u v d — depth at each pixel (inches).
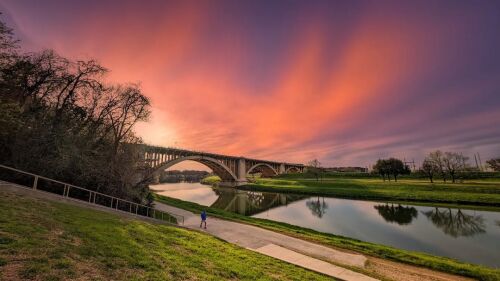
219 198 3097.9
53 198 665.6
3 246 291.0
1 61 806.5
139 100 1263.5
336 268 647.1
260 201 2817.4
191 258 478.6
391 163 3929.6
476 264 892.6
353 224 1593.3
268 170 6279.5
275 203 2647.6
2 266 253.3
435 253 1035.3
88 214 595.2
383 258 818.2
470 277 701.3
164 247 506.0
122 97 1214.3
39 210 489.7
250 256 625.9
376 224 1595.7
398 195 2706.7
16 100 860.0
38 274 256.5
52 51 997.8
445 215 1846.7
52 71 987.3
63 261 298.0
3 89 812.6
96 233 451.5
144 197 1283.2
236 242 805.9
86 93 1118.4
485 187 2544.3
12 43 804.6
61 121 1005.8
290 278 505.4
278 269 556.7
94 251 362.6
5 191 574.2
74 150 933.2
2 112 719.7
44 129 903.1
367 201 2635.3
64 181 907.4
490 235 1322.6
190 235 705.6
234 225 1082.1
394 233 1371.8
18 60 876.6
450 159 3312.0
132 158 1166.3
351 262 725.3
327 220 1721.2
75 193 930.1
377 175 5000.0
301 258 701.3
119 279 302.4
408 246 1133.7
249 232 961.5
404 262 795.4
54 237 370.0
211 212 1482.5
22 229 359.6
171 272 376.8
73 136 1011.3
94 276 290.2
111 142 1167.0
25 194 598.2
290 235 995.9
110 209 794.2
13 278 237.9
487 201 2167.8
